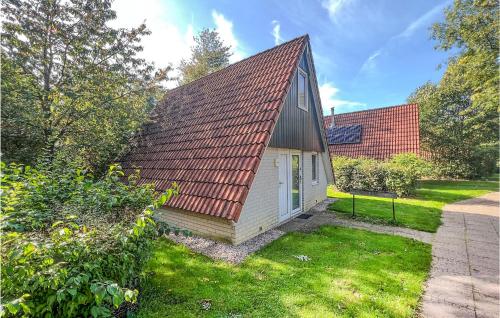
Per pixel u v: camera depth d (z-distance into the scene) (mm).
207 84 9992
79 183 3717
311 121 9414
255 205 6191
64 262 2068
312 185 9734
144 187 3877
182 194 6008
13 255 1848
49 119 7191
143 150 8828
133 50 8492
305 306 3324
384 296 3590
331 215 8391
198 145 7105
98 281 2105
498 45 11602
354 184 12961
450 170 20281
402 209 9164
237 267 4445
